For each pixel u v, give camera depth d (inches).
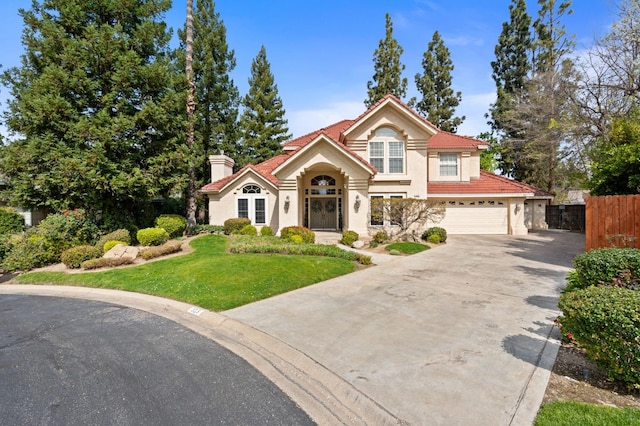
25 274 454.3
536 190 1097.4
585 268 261.6
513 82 1396.4
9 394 169.5
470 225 902.4
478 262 504.7
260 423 143.3
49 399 164.4
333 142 724.7
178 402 160.4
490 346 207.2
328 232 814.5
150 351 221.1
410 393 157.4
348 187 742.5
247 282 363.9
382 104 780.6
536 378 167.9
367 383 167.6
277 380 182.4
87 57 629.6
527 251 611.8
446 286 362.3
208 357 211.6
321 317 268.4
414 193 802.8
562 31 1229.7
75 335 251.8
